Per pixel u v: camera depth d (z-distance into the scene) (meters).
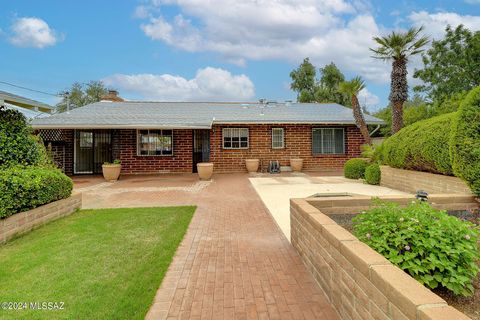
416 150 7.48
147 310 2.53
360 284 1.95
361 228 2.63
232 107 17.14
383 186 9.67
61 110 31.75
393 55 12.02
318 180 11.38
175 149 14.04
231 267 3.43
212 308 2.58
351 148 14.80
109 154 14.12
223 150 14.27
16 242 4.22
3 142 5.36
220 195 8.34
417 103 28.95
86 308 2.54
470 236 2.26
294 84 34.12
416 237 2.25
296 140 14.63
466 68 20.53
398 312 1.50
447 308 1.33
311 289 2.88
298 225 3.78
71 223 5.25
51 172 5.59
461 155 4.35
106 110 15.00
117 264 3.46
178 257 3.75
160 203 7.26
